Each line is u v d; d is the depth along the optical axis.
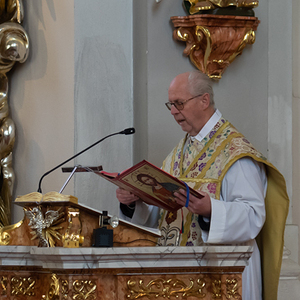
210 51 9.62
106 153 10.01
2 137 9.98
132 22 10.61
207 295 5.24
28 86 10.27
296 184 10.18
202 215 6.32
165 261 5.12
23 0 10.32
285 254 9.40
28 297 5.76
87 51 9.98
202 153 7.46
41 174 9.99
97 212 5.48
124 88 10.39
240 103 10.07
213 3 9.54
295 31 10.37
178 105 7.50
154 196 6.53
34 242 5.73
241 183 6.81
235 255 5.17
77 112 9.74
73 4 9.89
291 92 10.23
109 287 5.04
